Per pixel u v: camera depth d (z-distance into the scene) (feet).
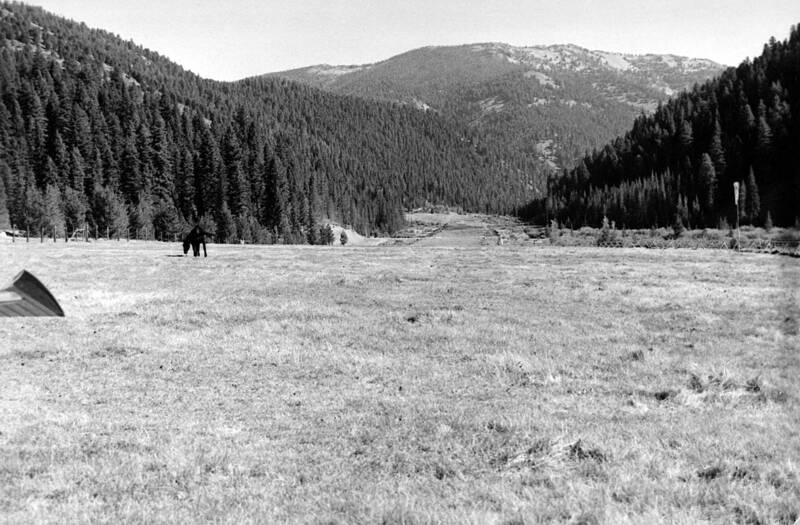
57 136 582.35
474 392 47.37
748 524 23.53
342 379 51.93
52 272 132.67
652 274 123.13
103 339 67.10
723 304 85.61
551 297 95.45
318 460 33.06
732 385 46.37
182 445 35.42
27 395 46.80
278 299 97.14
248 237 513.86
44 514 26.20
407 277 124.16
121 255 180.86
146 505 27.25
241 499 27.91
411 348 63.67
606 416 39.70
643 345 63.36
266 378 52.31
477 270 136.05
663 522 23.54
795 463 28.55
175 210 551.18
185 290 107.76
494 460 32.24
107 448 34.96
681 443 33.45
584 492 26.94
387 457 33.14
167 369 55.21
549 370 53.47
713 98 626.64
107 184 579.48
